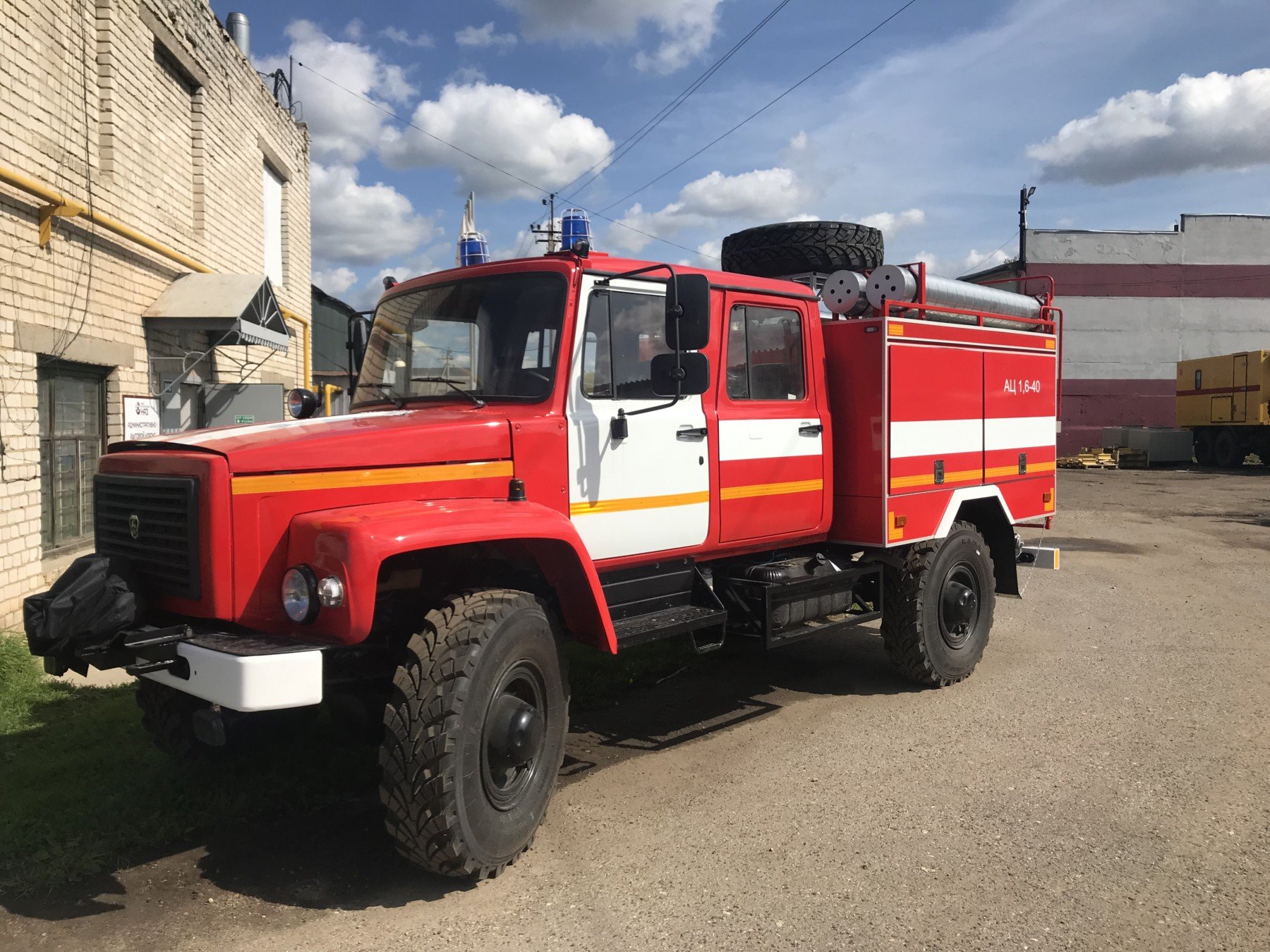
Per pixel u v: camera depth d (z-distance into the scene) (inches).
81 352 287.1
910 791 168.7
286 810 158.7
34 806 152.7
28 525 263.4
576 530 162.6
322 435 139.1
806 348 215.0
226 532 128.1
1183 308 1348.4
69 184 283.7
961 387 241.8
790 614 202.4
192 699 163.9
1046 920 124.3
